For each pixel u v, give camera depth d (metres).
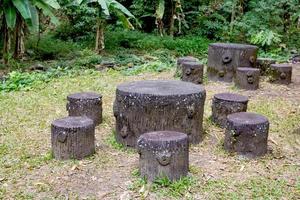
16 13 7.53
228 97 4.40
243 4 11.70
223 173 3.26
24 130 4.34
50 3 7.43
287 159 3.56
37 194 2.94
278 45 9.96
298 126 4.40
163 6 10.96
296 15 10.35
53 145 3.54
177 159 3.03
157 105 3.62
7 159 3.56
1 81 6.53
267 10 10.33
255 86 5.89
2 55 8.43
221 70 6.38
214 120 4.43
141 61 8.54
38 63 8.18
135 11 11.62
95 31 10.66
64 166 3.39
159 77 6.84
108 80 6.62
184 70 6.18
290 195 2.89
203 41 10.90
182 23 11.94
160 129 3.67
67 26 10.83
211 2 12.30
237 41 10.55
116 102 3.86
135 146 3.75
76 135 3.48
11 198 2.89
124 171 3.29
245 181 3.11
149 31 12.19
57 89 6.01
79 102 4.38
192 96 3.73
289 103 5.25
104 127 4.43
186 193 2.90
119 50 9.81
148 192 2.91
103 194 2.92
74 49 9.57
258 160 3.52
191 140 3.82
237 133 3.57
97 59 8.33
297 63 8.53
